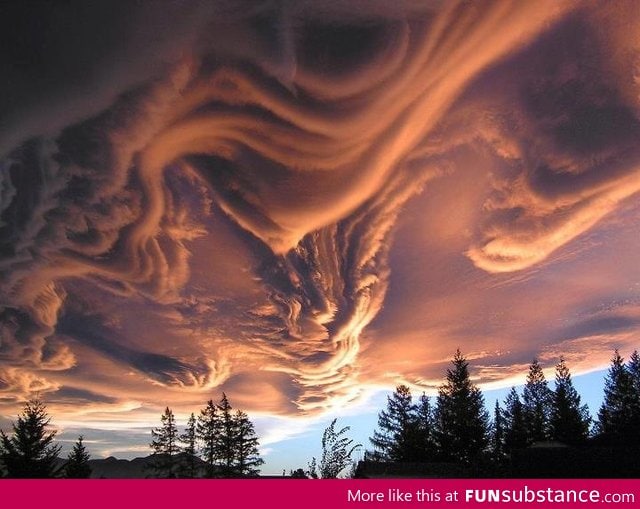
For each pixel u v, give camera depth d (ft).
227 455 142.31
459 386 145.48
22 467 105.81
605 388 147.64
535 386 158.10
